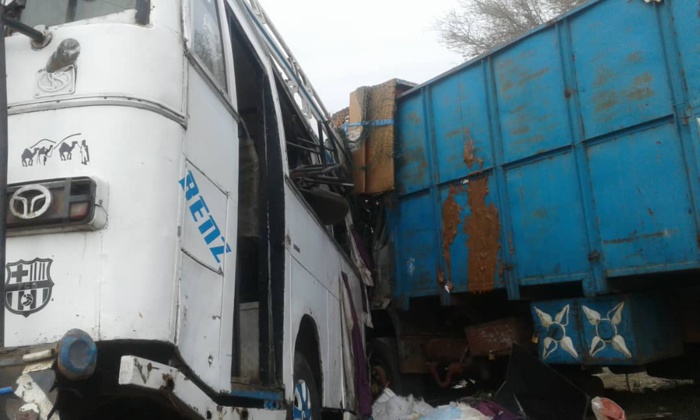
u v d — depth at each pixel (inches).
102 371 94.9
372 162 308.7
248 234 150.5
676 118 203.9
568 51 239.3
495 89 267.6
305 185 210.2
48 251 87.8
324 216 211.3
